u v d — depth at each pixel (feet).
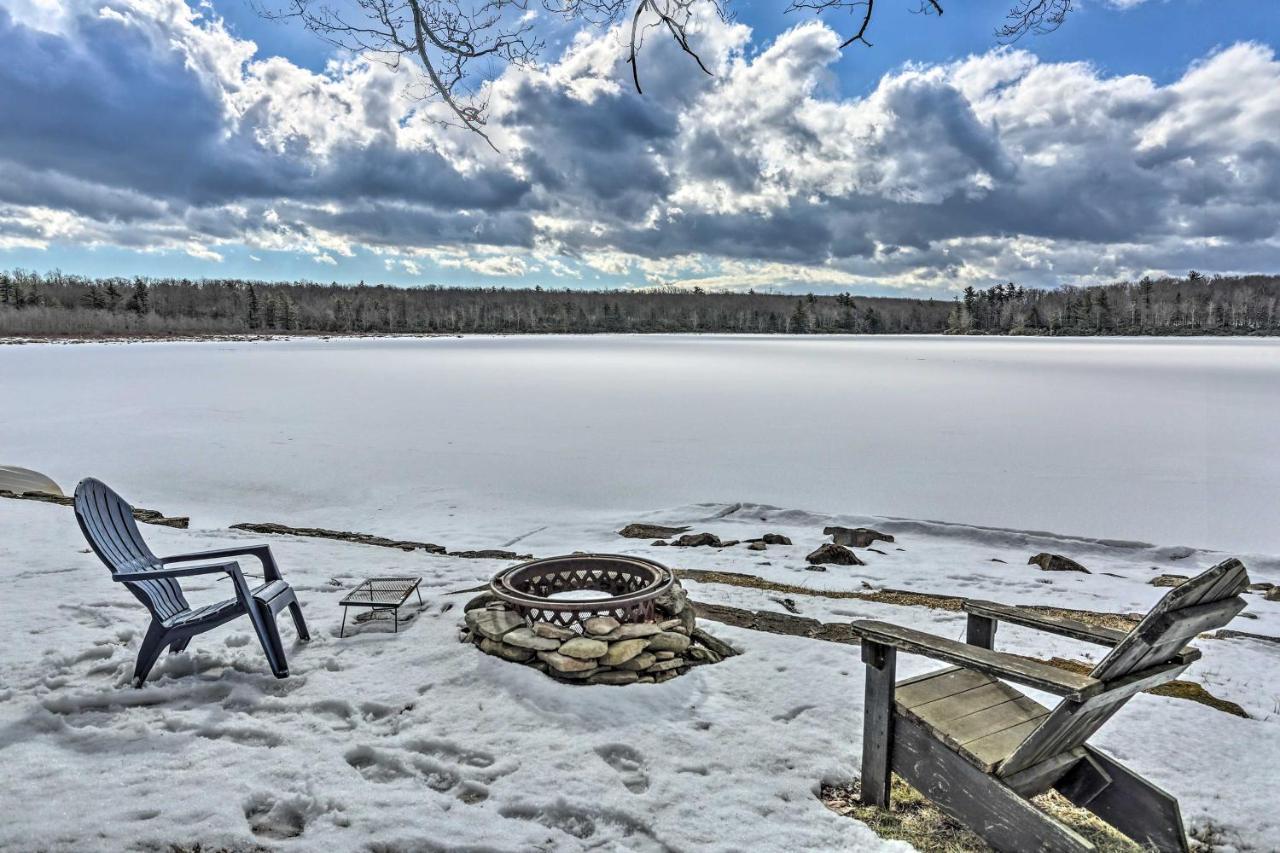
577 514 32.86
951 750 7.25
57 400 77.66
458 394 86.28
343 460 46.29
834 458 47.50
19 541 19.98
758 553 23.82
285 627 13.61
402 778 8.73
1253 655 13.24
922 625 14.99
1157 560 25.57
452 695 10.77
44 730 9.58
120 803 7.96
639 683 11.02
